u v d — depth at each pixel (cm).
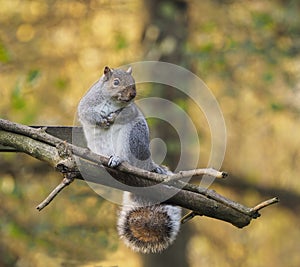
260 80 1494
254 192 1628
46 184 1350
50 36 1447
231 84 1487
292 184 1648
